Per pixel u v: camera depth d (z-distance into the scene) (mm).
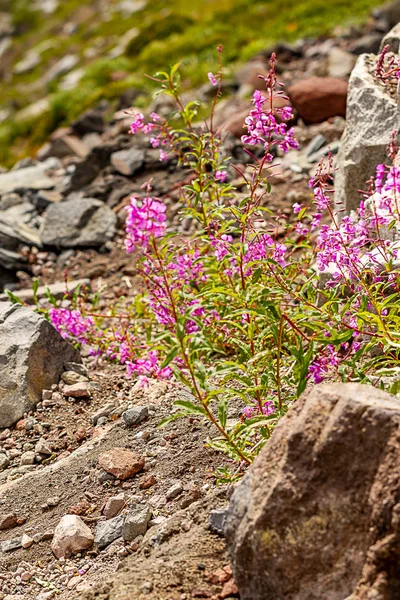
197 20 23422
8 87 33188
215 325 6941
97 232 11430
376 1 19609
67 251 11352
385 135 8164
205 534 5199
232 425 6441
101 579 5465
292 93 12789
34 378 7914
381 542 4027
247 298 5578
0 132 22172
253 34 20078
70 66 30594
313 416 4402
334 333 5430
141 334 8523
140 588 4789
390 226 5758
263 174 11203
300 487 4320
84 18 36969
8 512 6379
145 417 7043
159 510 5922
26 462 7109
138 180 12336
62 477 6641
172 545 5184
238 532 4469
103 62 20734
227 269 6824
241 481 4621
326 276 7016
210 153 7891
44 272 11125
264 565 4379
